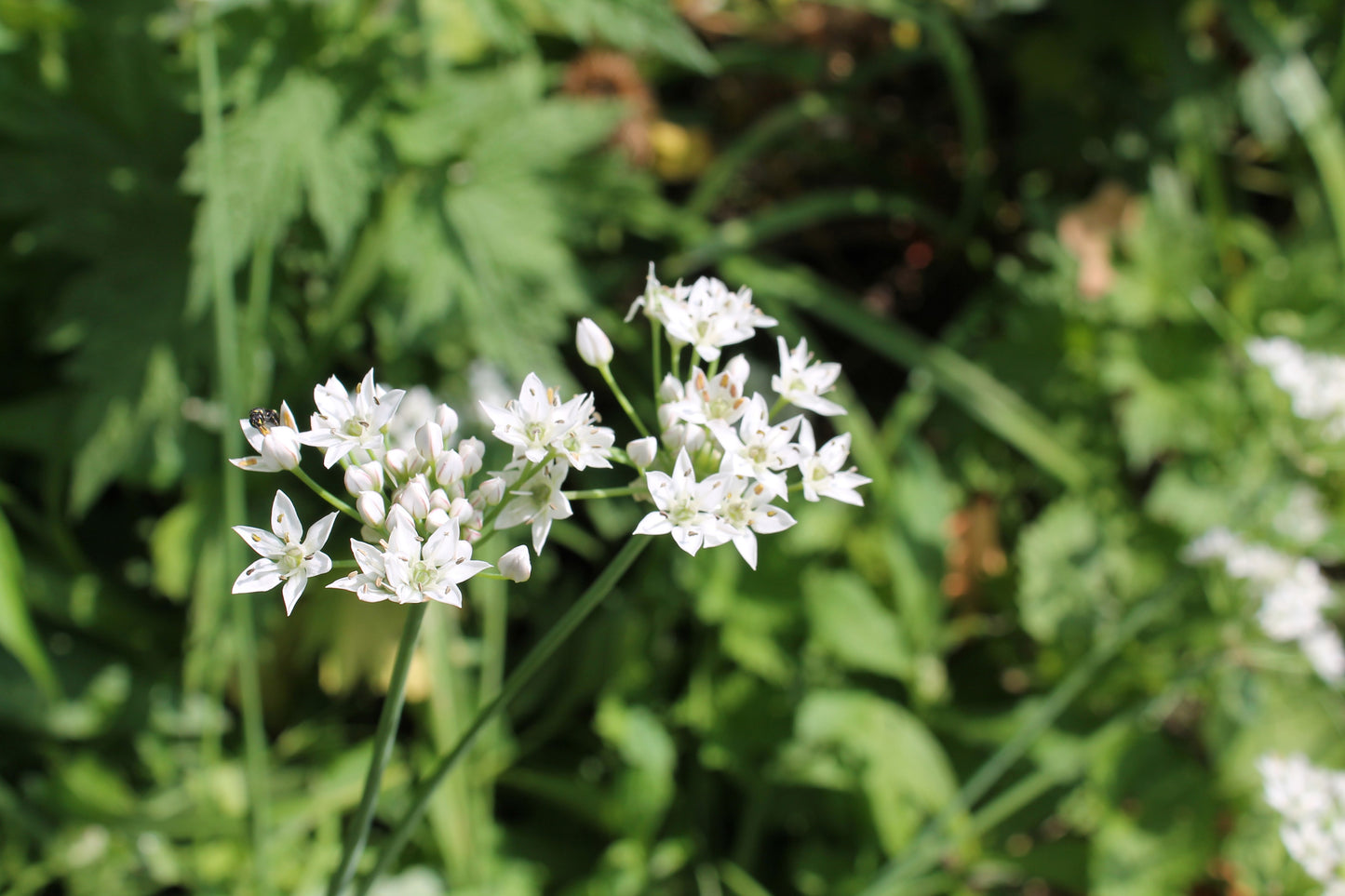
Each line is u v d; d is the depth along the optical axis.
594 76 0.61
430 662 0.47
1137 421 0.58
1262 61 0.63
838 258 0.74
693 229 0.60
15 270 0.52
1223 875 0.52
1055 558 0.56
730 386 0.32
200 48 0.40
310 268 0.49
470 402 0.51
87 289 0.47
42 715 0.48
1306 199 0.70
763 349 0.66
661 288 0.32
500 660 0.48
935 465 0.58
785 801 0.51
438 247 0.47
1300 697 0.52
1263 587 0.50
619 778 0.48
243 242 0.42
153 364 0.46
